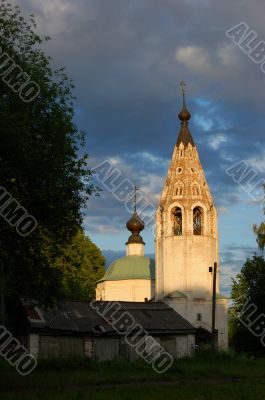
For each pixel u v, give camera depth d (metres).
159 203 72.06
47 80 29.42
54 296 32.75
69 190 29.45
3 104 27.38
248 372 37.94
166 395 24.39
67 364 39.66
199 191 70.88
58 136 28.83
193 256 68.94
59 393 24.55
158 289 70.38
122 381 31.89
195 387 27.69
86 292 73.81
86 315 51.47
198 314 67.56
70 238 32.38
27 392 25.14
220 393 25.02
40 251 31.67
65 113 29.70
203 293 68.31
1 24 28.64
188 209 69.75
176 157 72.69
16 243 29.64
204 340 67.75
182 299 67.19
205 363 46.06
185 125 74.31
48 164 28.34
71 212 30.75
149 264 80.25
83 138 30.58
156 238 71.88
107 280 78.62
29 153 27.55
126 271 79.00
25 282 31.73
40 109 29.20
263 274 57.62
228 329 71.44
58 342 47.00
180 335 55.44
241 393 25.02
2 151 27.11
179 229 70.69
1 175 27.58
